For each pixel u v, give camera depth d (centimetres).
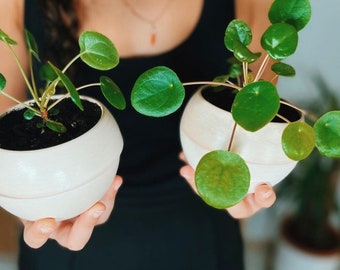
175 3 80
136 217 87
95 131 48
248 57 44
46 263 89
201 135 52
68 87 43
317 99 139
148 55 79
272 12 47
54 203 47
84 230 53
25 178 45
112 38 81
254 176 52
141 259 90
